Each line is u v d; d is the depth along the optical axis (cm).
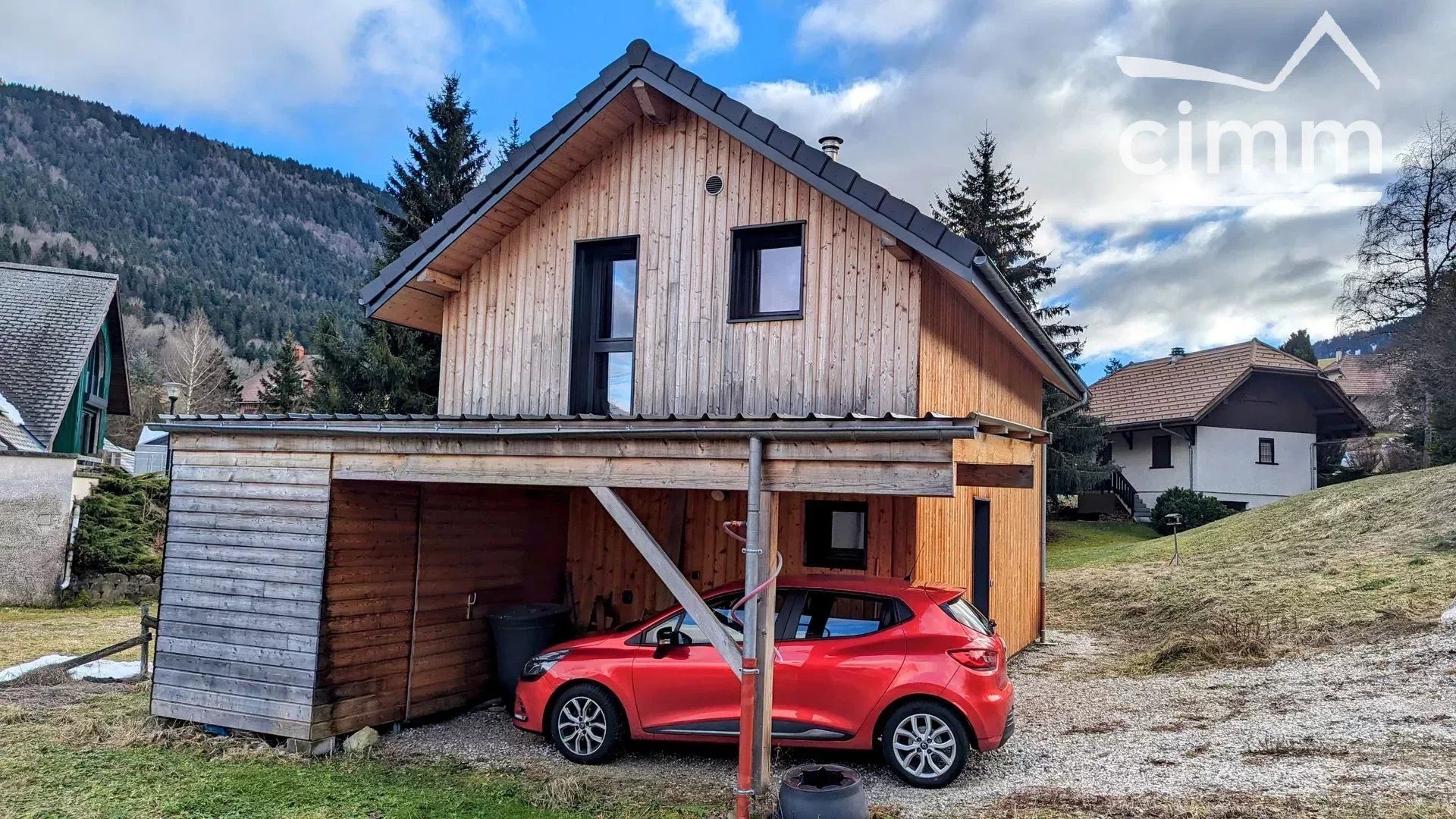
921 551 1005
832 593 801
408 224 2633
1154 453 3556
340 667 894
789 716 763
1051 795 678
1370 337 3641
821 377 969
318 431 884
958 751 722
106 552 2078
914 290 941
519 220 1142
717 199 1042
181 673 944
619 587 1178
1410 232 3447
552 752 868
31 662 1212
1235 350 3681
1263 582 1521
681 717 802
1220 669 1091
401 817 681
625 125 1091
